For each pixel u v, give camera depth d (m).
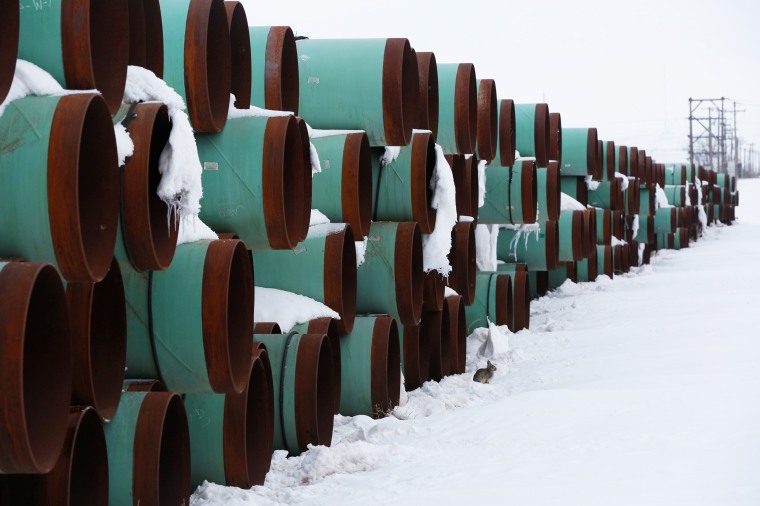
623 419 18.17
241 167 16.44
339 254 20.12
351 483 15.96
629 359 25.81
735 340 26.80
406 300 23.00
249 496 15.22
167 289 14.18
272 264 20.33
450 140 26.80
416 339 24.92
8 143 10.79
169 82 15.77
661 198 70.12
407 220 23.70
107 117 11.36
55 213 10.70
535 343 31.38
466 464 16.22
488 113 29.16
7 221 10.83
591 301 41.50
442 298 25.98
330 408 19.08
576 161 45.03
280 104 19.52
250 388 16.48
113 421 13.45
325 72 21.64
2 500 11.38
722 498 12.62
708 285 43.06
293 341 18.33
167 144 13.42
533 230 37.88
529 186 32.75
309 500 14.98
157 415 13.45
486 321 33.06
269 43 19.56
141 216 12.78
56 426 10.29
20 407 9.42
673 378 21.84
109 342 12.98
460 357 27.88
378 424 19.95
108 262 11.51
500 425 18.94
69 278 11.12
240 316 15.14
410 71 22.44
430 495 14.27
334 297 20.17
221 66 16.36
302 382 18.08
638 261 62.28
